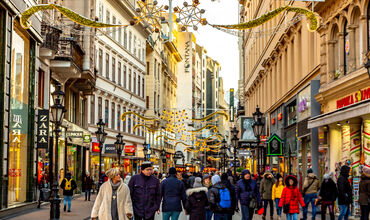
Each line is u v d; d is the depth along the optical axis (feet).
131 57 207.00
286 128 126.11
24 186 86.79
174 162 313.94
